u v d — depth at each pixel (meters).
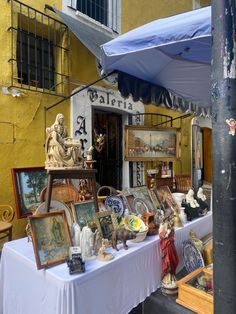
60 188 2.21
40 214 1.62
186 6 6.21
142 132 4.64
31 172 3.15
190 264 2.13
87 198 2.29
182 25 1.64
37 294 1.55
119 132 4.92
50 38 3.84
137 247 1.82
